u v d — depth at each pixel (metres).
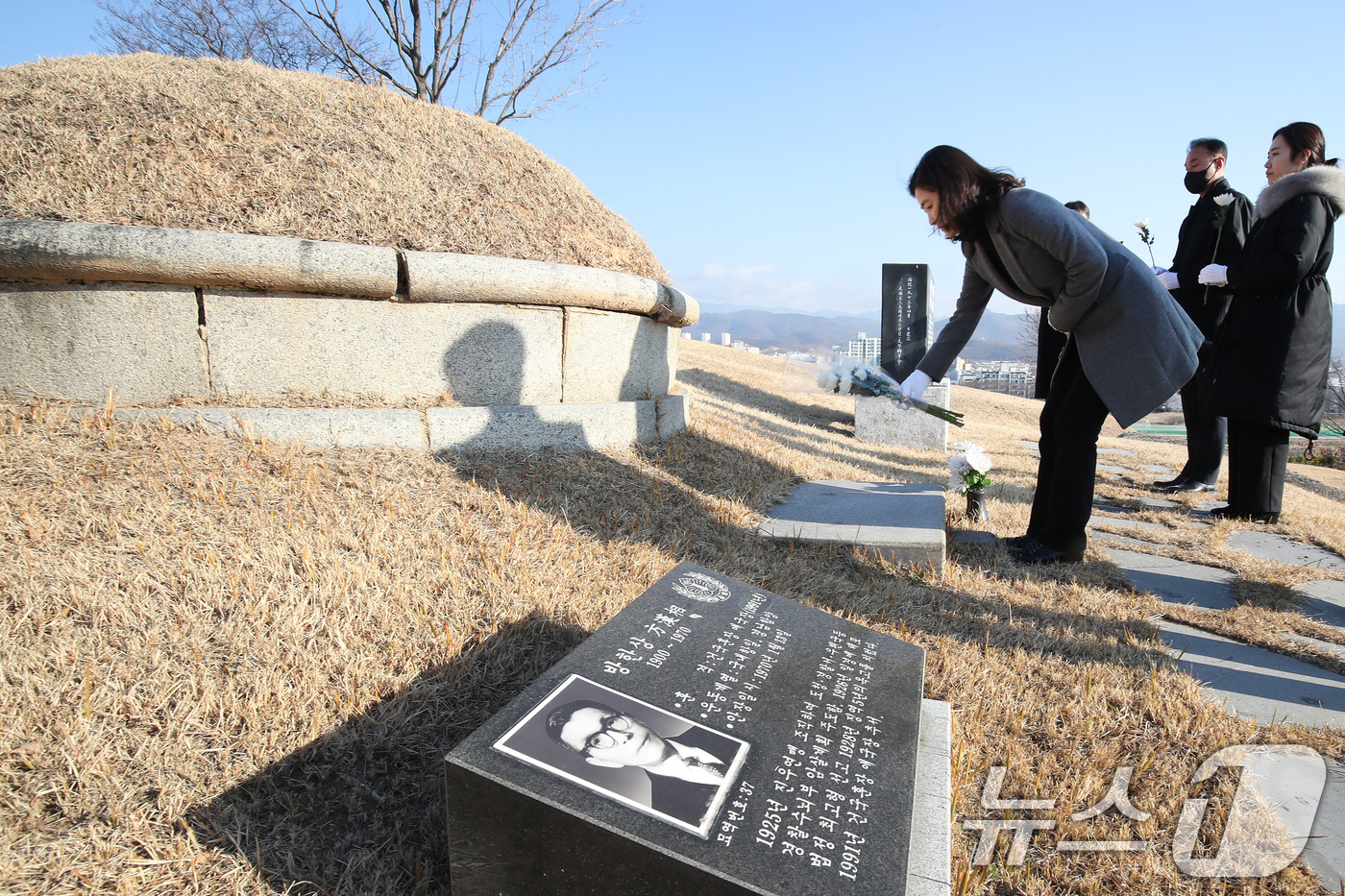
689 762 1.79
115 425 3.34
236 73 4.79
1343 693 3.00
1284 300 5.00
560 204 5.23
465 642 2.53
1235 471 5.68
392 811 1.99
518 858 1.65
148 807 1.84
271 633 2.37
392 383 4.04
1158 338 3.49
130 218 3.62
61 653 2.13
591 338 4.68
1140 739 2.57
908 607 3.45
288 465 3.30
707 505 4.18
